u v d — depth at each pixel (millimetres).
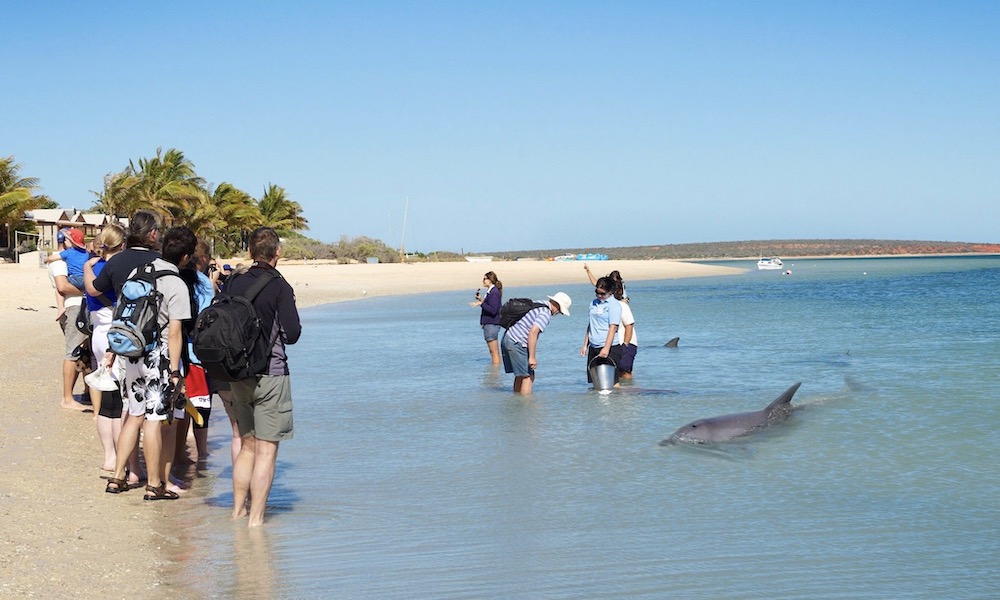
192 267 7680
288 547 5906
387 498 7133
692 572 5441
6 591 4879
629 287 61250
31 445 8680
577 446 8992
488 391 12820
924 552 5785
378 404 11727
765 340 20547
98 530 6148
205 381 7703
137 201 67500
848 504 6883
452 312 31578
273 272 6328
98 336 7629
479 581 5301
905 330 23031
